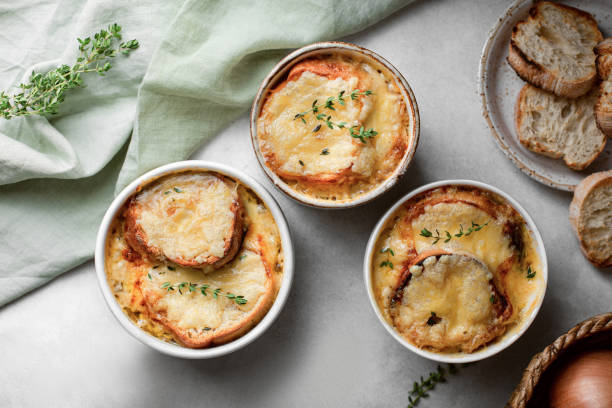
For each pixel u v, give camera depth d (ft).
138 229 1.86
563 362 1.87
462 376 2.07
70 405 2.08
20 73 2.07
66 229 2.07
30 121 2.02
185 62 2.00
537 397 1.90
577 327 1.79
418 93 2.09
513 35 2.02
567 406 1.83
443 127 2.08
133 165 2.03
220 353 1.85
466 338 1.87
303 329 2.08
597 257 2.03
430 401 2.07
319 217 2.08
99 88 2.05
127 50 2.04
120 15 2.04
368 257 1.89
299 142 1.90
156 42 2.05
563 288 2.07
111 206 1.86
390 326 1.87
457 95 2.09
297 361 2.08
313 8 2.03
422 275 1.86
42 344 2.08
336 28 2.04
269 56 2.07
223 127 2.08
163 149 2.04
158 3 2.05
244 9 2.03
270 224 1.92
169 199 1.88
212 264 1.86
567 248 2.07
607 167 2.06
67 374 2.08
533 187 2.08
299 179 1.91
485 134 2.08
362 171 1.89
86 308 2.08
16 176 2.01
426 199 1.91
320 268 2.08
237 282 1.89
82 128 2.06
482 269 1.85
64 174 2.01
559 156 2.04
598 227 2.01
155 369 2.09
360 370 2.07
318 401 2.07
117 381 2.08
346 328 2.08
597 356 1.85
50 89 1.97
